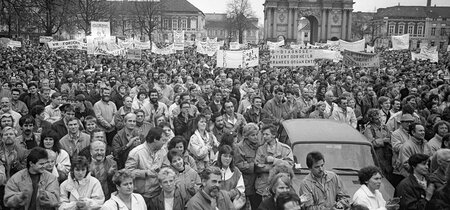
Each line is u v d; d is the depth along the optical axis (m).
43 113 11.92
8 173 8.34
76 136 9.65
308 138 9.52
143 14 111.56
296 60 24.23
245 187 8.65
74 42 30.70
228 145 7.98
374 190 6.91
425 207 6.87
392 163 10.56
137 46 37.47
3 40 39.62
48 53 42.75
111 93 15.72
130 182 6.56
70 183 7.23
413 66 34.72
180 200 7.15
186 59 41.62
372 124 11.66
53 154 8.04
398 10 134.62
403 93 17.58
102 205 6.69
